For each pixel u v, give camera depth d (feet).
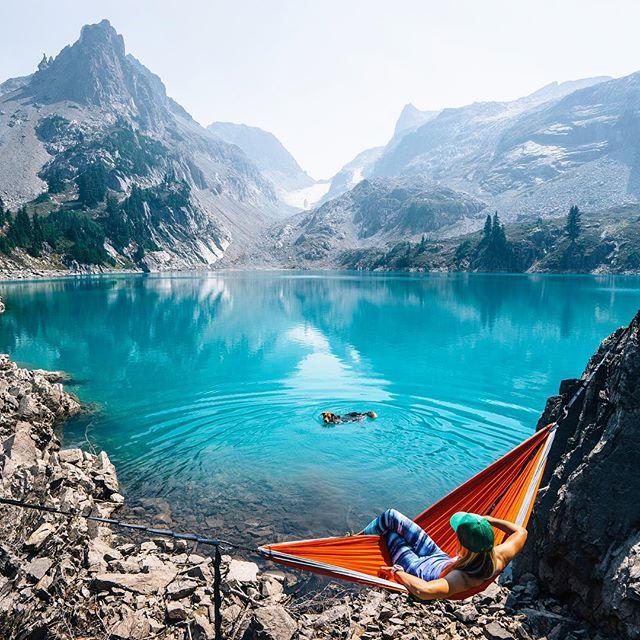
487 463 50.42
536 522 27.94
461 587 14.83
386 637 24.22
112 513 39.86
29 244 581.12
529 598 27.02
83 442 56.75
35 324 157.07
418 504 41.75
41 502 33.88
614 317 176.45
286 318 178.40
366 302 239.91
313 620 25.85
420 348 118.93
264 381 85.81
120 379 87.40
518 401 73.67
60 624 23.57
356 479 46.52
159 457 51.96
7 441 42.24
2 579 25.73
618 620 21.83
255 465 49.85
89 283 397.19
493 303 229.66
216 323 164.25
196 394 77.10
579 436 28.86
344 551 18.28
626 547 22.63
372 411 66.64
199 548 34.55
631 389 24.29
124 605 25.29
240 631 24.02
